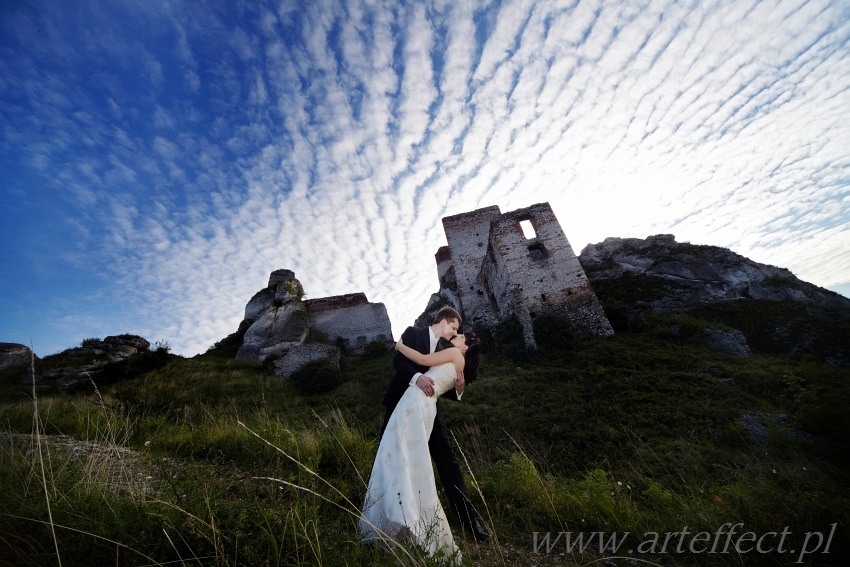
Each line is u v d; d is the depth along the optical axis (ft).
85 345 67.62
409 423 7.34
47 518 5.23
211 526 5.06
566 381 40.78
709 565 7.35
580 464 23.77
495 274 74.59
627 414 30.71
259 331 81.66
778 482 11.23
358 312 97.14
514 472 11.24
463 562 6.34
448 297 95.86
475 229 98.53
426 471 6.95
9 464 6.89
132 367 51.75
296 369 62.34
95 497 6.17
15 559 4.60
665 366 42.34
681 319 58.08
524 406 34.42
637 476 17.57
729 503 9.53
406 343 8.62
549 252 65.77
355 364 70.85
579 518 9.29
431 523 6.35
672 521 9.01
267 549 5.47
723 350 49.67
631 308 67.67
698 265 75.61
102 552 4.92
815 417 24.21
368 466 10.74
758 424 26.50
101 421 15.14
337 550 5.90
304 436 12.49
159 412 22.61
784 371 39.24
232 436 13.00
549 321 56.75
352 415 34.86
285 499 8.15
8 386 48.42
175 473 9.06
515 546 7.94
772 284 69.31
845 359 48.42
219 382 50.55
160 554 5.04
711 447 23.11
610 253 90.17
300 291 100.37
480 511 9.61
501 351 55.57
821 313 59.26
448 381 8.20
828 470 14.44
